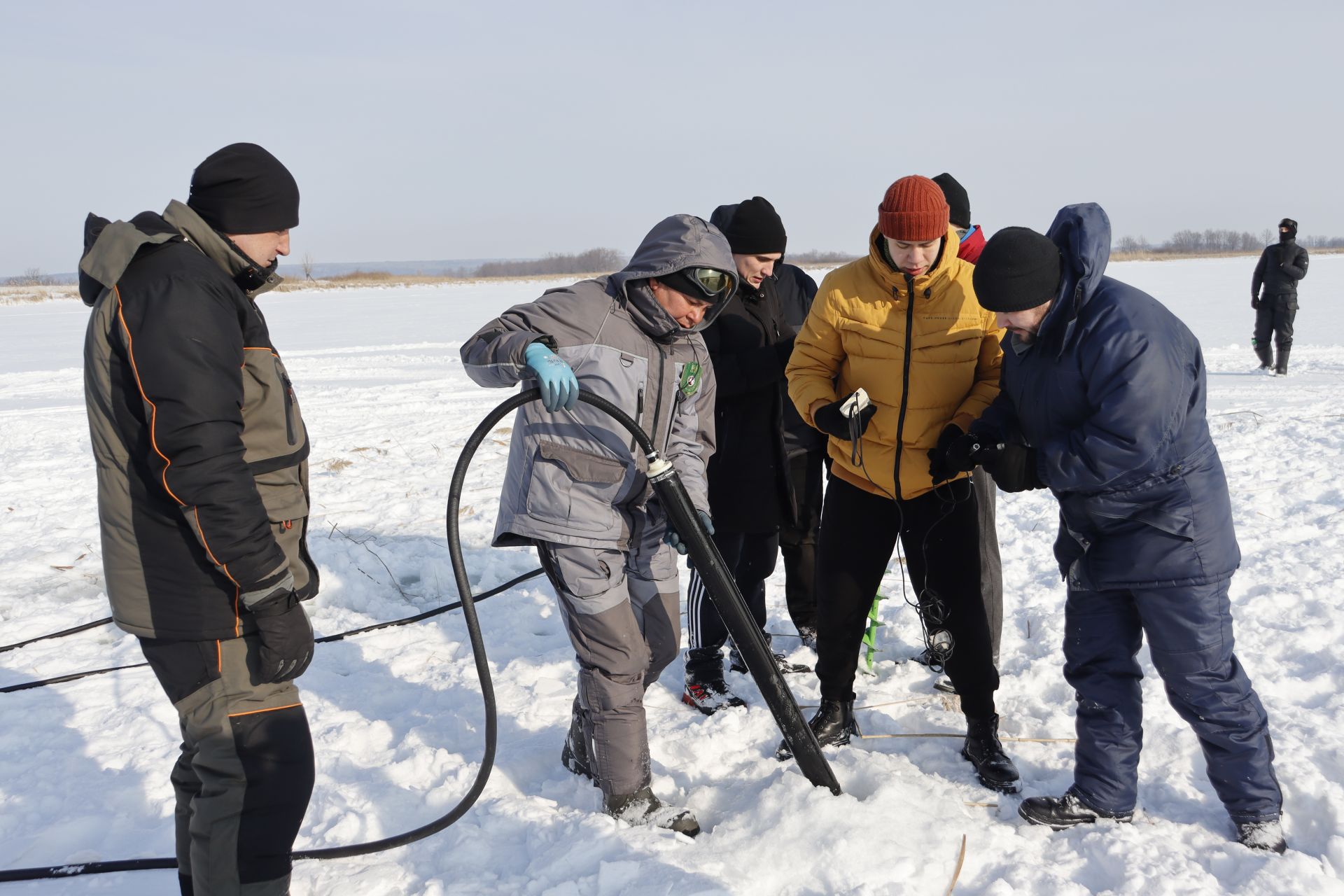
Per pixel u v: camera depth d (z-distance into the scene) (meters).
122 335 1.85
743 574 3.54
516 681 3.60
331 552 5.14
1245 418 8.10
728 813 2.65
